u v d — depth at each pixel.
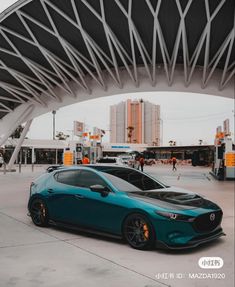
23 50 26.19
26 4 20.20
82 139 28.69
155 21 19.81
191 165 59.34
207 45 21.70
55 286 4.10
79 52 26.14
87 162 24.50
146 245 5.62
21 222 8.03
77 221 6.75
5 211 9.62
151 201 5.86
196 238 5.58
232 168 23.08
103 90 30.41
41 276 4.43
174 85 28.67
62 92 33.03
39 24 21.42
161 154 70.62
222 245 6.06
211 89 28.55
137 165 40.19
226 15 19.92
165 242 5.46
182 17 19.19
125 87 29.69
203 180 23.09
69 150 27.09
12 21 22.38
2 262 5.00
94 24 22.14
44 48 24.09
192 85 28.59
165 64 24.95
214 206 6.21
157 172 34.41
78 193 6.79
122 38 24.17
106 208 6.25
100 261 5.08
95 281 4.27
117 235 6.11
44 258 5.20
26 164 52.22
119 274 4.54
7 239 6.37
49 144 57.47
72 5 19.41
